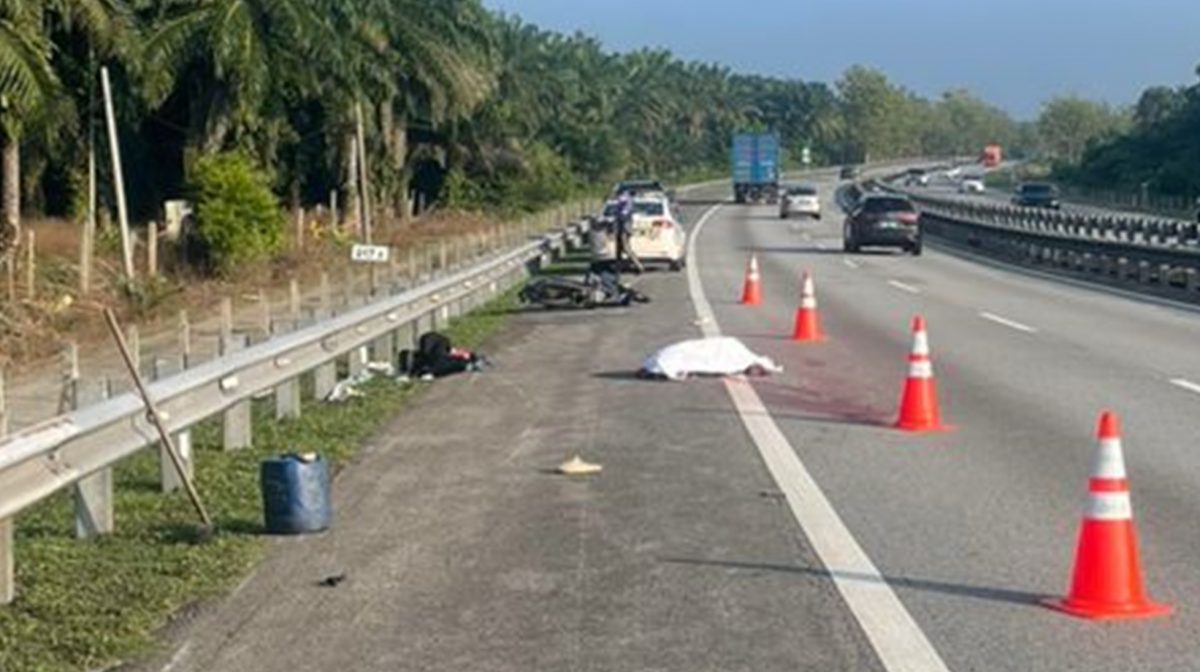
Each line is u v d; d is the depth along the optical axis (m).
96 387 12.75
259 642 8.48
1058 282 39.97
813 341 24.89
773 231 71.06
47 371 21.89
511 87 87.75
